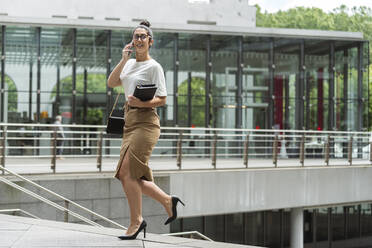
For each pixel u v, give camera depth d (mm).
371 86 87688
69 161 24844
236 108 31500
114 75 7270
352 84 33625
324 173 21781
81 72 29375
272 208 20391
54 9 39062
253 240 25906
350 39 33125
